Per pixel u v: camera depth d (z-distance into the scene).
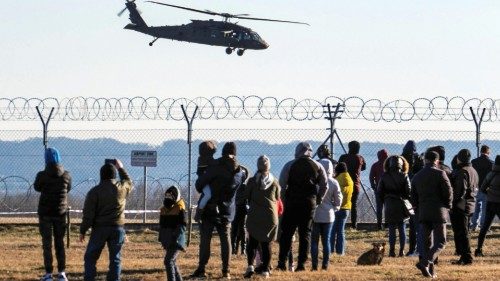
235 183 56.72
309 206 58.00
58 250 55.81
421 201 58.19
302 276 57.34
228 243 56.97
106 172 51.81
